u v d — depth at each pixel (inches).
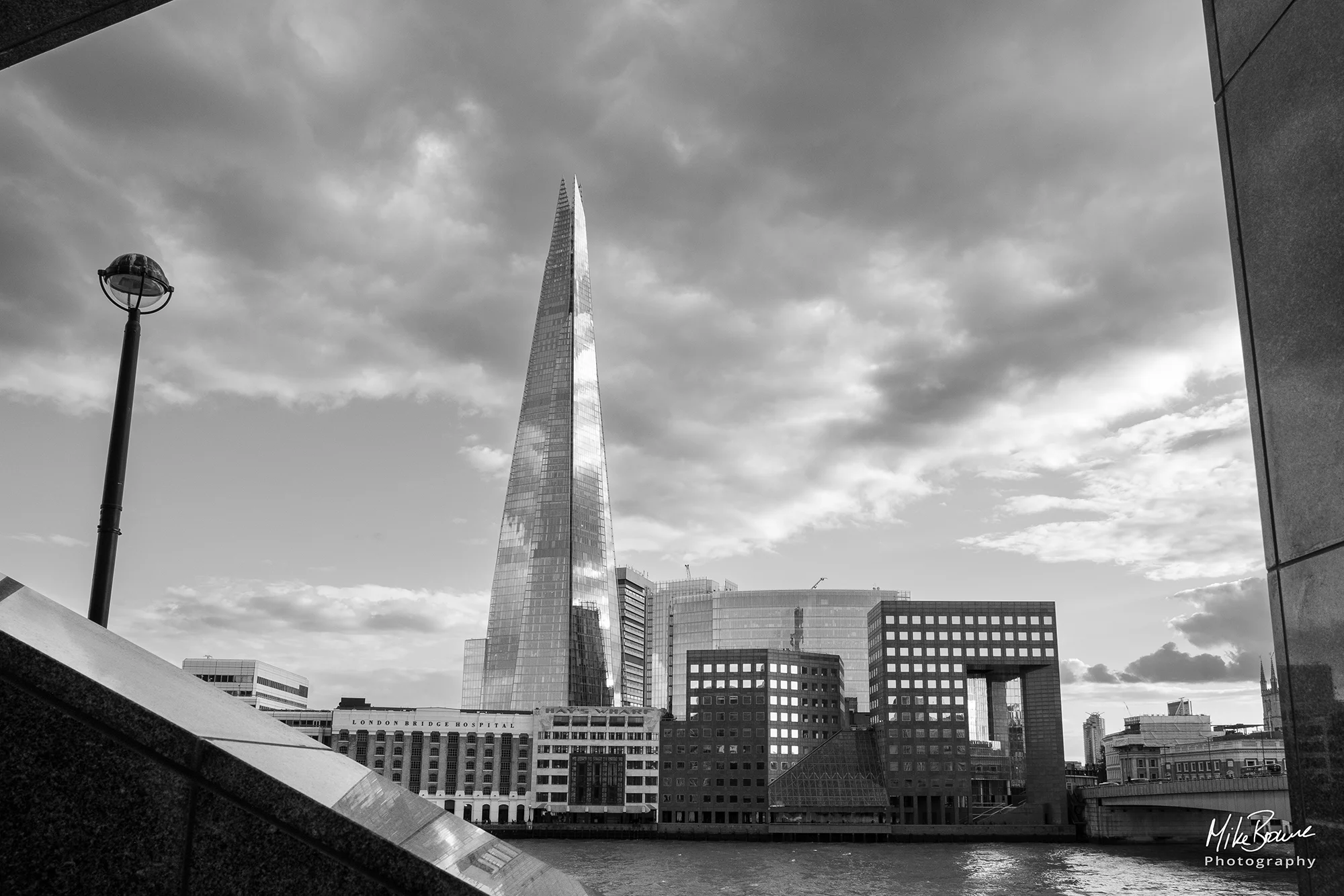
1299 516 337.7
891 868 6156.5
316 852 241.0
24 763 240.1
